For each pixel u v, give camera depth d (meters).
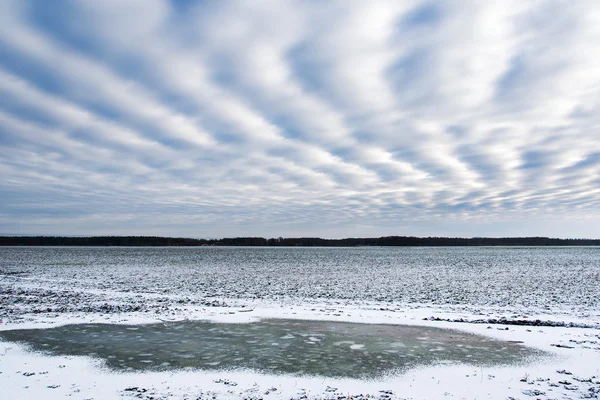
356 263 63.84
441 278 37.19
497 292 26.42
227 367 10.34
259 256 93.62
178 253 111.31
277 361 10.87
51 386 8.84
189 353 11.66
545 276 38.34
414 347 12.38
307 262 67.06
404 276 39.53
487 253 114.62
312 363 10.69
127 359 11.02
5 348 12.19
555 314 18.09
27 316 17.44
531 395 8.39
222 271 46.34
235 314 18.11
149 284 31.81
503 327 15.16
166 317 17.34
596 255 94.56
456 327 15.30
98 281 34.03
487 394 8.47
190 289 28.50
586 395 8.35
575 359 10.99
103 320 16.64
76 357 11.23
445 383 9.15
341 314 18.09
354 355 11.49
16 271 44.72
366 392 8.57
